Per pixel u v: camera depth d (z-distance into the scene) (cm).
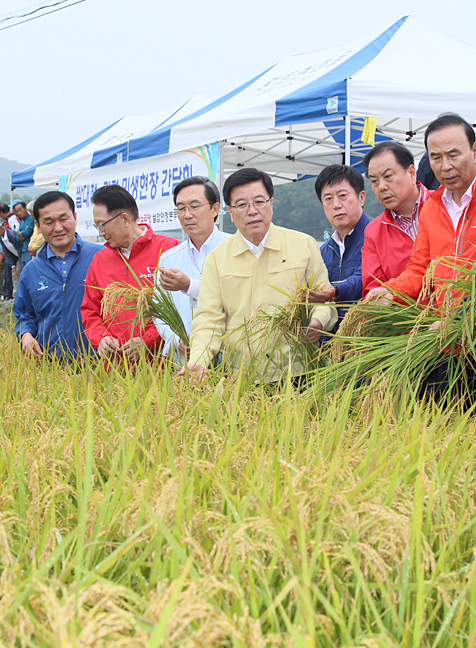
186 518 139
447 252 306
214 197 415
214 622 102
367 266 384
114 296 356
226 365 321
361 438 199
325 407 249
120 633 108
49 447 194
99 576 115
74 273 473
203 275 355
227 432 212
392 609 113
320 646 109
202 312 347
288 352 324
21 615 107
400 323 280
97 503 151
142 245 424
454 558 137
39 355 390
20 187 1338
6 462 180
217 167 855
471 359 259
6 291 1273
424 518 147
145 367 287
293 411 208
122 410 223
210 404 219
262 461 169
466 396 258
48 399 282
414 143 1123
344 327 289
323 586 125
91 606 119
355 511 133
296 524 124
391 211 379
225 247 352
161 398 217
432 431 194
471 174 299
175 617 97
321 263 358
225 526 141
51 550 135
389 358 267
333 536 137
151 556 135
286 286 340
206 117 886
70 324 472
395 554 125
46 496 153
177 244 443
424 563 124
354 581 125
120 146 1032
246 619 105
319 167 1342
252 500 148
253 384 286
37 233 1011
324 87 679
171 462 159
